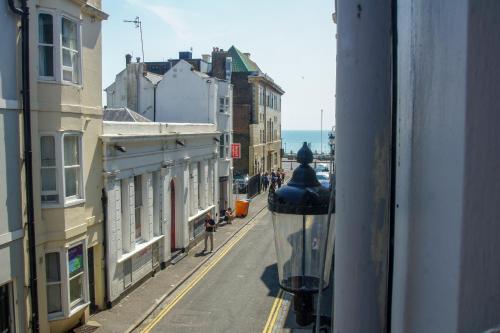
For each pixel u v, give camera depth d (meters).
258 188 47.12
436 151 1.22
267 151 55.50
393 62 1.63
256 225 32.19
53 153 13.77
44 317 13.58
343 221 1.73
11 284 12.52
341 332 1.74
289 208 3.31
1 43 12.13
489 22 1.05
